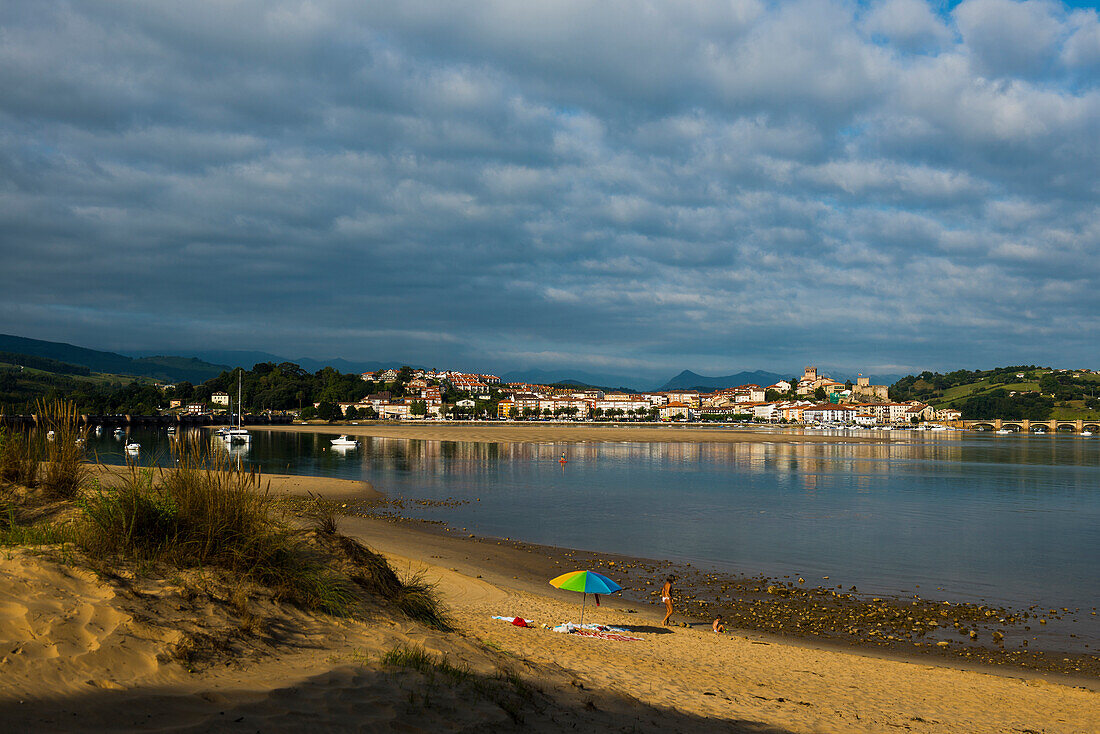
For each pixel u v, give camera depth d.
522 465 80.44
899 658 19.06
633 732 8.25
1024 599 25.53
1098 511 47.78
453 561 28.56
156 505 9.18
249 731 5.68
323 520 12.36
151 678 6.21
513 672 9.65
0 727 4.75
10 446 11.23
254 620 8.09
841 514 45.19
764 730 9.90
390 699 7.09
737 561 31.06
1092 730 12.96
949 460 99.69
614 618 20.95
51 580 7.41
